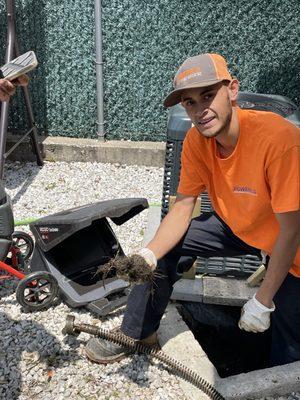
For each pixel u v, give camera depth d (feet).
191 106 5.51
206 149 6.32
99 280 8.93
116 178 15.65
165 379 7.39
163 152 16.38
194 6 15.08
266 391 7.11
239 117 5.68
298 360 7.57
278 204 5.50
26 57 9.57
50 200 14.01
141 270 6.00
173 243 6.86
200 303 9.58
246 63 15.76
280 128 5.45
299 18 14.96
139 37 15.58
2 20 15.49
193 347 7.89
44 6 15.24
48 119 16.93
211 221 7.40
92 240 9.27
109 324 8.60
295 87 15.90
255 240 6.68
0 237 8.80
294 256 5.77
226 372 8.64
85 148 16.51
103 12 15.25
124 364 7.67
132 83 16.26
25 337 8.27
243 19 15.15
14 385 7.29
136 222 12.59
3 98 8.70
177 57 15.83
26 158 16.79
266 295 6.02
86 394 7.15
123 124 16.92
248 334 9.35
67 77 16.26
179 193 7.07
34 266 9.06
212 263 9.70
